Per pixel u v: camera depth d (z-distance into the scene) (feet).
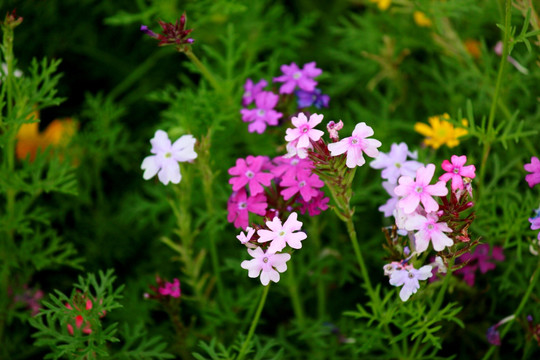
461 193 1.30
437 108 1.80
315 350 1.63
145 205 1.77
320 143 1.32
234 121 1.69
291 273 1.60
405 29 1.81
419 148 1.66
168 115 1.69
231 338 1.64
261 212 1.41
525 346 1.52
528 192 1.53
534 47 1.66
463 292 1.58
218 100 1.62
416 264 1.36
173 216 1.75
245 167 1.43
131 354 1.48
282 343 1.63
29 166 1.60
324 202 1.42
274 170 1.42
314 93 1.58
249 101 1.59
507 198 1.61
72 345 1.41
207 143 1.49
